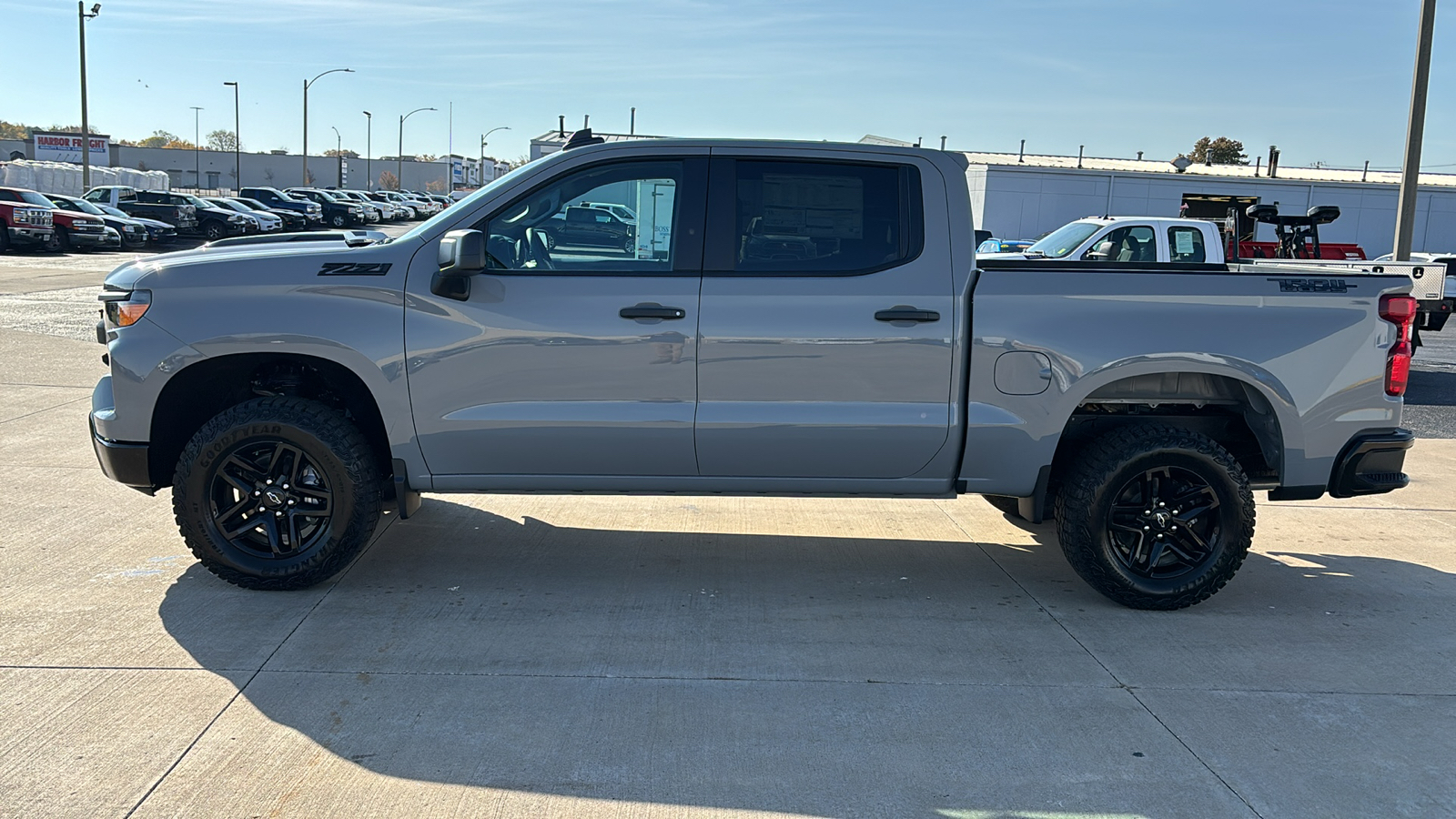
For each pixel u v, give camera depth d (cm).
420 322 464
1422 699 403
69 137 8438
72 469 688
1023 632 462
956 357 471
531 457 477
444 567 529
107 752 339
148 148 10288
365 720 365
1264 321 476
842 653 433
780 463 479
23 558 521
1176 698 398
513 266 473
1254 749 361
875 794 327
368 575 513
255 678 395
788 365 467
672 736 359
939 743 359
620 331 464
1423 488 759
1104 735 368
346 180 11812
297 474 472
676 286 466
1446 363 1552
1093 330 471
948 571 545
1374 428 491
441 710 374
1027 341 470
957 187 476
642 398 470
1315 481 494
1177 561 498
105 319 486
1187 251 1320
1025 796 328
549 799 319
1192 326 473
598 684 398
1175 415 527
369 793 320
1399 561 584
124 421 470
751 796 324
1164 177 4112
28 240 2948
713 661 422
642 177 475
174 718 362
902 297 468
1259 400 491
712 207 472
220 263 469
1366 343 483
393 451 475
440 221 473
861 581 525
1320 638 463
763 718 374
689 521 629
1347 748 363
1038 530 627
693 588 509
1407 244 1523
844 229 475
